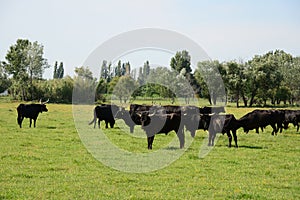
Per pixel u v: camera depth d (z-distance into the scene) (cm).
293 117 3216
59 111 5156
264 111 2827
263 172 1591
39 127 3127
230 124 2267
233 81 7569
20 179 1403
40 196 1191
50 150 2012
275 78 8181
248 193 1269
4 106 6303
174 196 1228
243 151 2103
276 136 2816
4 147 2066
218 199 1203
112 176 1488
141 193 1258
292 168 1683
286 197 1236
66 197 1191
